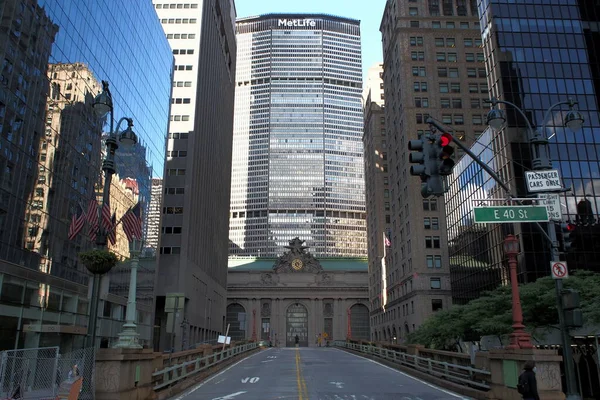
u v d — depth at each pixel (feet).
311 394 71.46
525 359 53.72
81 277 153.28
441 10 288.92
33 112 127.54
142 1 218.79
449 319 156.56
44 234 132.26
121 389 53.78
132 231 67.10
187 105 289.33
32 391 59.93
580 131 182.19
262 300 453.99
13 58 118.42
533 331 116.98
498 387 59.72
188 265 266.98
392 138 307.58
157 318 269.23
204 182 312.50
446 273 251.80
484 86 275.80
